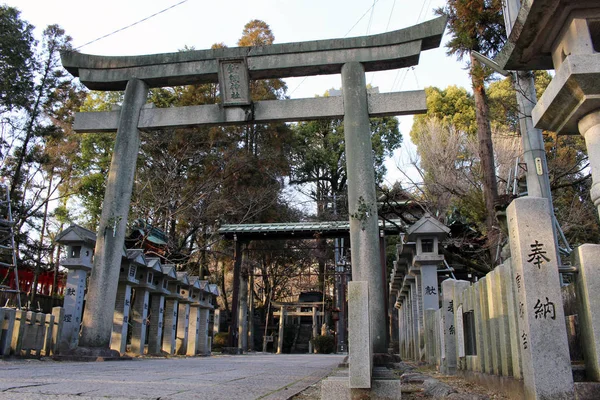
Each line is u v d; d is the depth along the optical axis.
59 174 28.64
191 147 27.09
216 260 33.00
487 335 6.09
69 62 13.35
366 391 4.38
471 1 12.99
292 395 5.12
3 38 22.61
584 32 4.52
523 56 5.34
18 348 9.66
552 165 16.66
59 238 12.00
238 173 28.08
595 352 4.00
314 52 12.34
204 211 26.61
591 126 4.53
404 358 19.75
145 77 13.14
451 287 8.89
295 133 38.62
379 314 10.13
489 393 5.58
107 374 6.86
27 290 28.09
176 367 9.23
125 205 12.33
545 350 4.09
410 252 14.31
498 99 14.19
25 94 23.77
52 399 4.04
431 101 31.06
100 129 13.21
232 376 7.36
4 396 4.09
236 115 12.63
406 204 21.92
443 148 23.31
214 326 26.69
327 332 32.34
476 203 18.16
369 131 11.62
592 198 4.43
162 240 24.44
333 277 37.22
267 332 35.22
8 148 24.33
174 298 16.89
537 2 4.49
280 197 33.25
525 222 4.44
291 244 33.81
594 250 4.21
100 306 11.46
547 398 3.97
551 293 4.22
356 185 11.04
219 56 12.77
